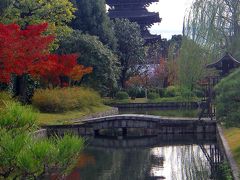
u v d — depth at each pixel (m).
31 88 41.97
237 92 18.36
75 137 6.00
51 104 40.00
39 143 5.66
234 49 35.31
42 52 31.81
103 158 25.42
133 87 68.31
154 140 34.34
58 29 39.22
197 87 53.06
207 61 39.44
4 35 27.02
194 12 38.09
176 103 59.69
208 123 35.94
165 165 22.94
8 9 32.47
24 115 6.41
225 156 20.16
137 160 24.66
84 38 51.59
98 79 52.16
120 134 37.69
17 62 27.80
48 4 36.94
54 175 5.76
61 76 46.47
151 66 74.31
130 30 68.00
